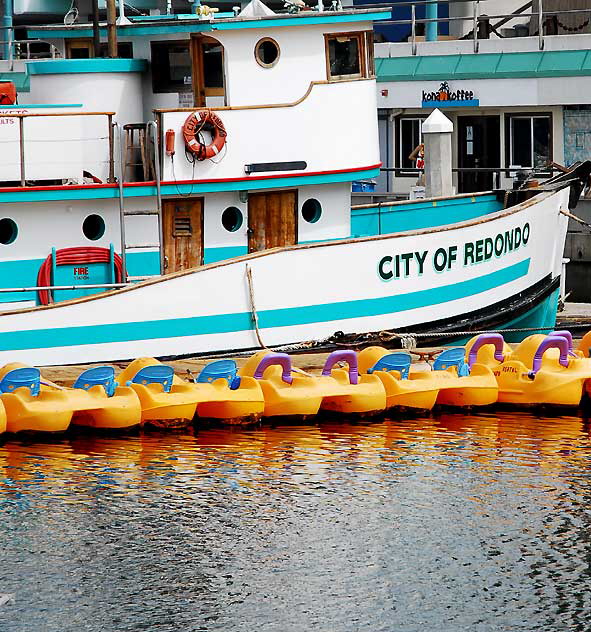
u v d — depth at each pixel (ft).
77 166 88.89
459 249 96.48
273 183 91.09
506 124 165.68
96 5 94.68
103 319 84.74
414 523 66.13
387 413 84.33
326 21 91.91
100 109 92.48
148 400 79.82
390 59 168.55
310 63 92.32
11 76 155.94
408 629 55.93
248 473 72.95
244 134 89.81
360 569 61.11
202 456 75.82
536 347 86.43
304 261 89.51
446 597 58.49
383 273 92.63
